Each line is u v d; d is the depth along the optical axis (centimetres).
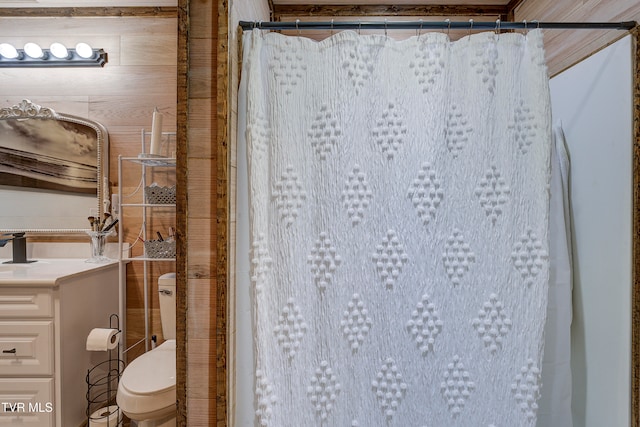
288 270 97
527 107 98
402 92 97
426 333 98
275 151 97
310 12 167
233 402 94
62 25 187
